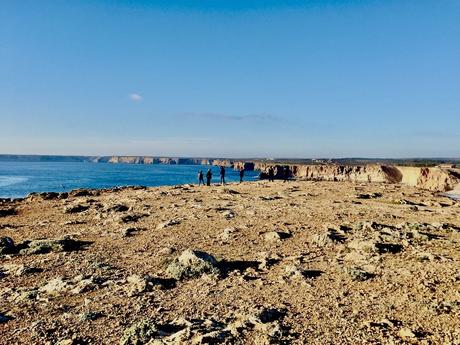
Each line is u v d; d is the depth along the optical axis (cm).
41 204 3039
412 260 1342
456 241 1606
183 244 1603
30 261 1401
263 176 15162
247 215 2258
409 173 12450
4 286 1145
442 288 1079
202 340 768
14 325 882
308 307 962
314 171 19525
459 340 788
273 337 792
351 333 821
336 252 1481
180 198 3119
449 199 3353
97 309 962
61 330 849
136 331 818
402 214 2334
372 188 4175
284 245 1588
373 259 1355
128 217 2166
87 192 3762
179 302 1006
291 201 2912
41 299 1032
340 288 1096
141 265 1327
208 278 1184
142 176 16312
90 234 1827
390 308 953
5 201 3356
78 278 1174
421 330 835
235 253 1470
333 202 2861
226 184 4656
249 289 1094
